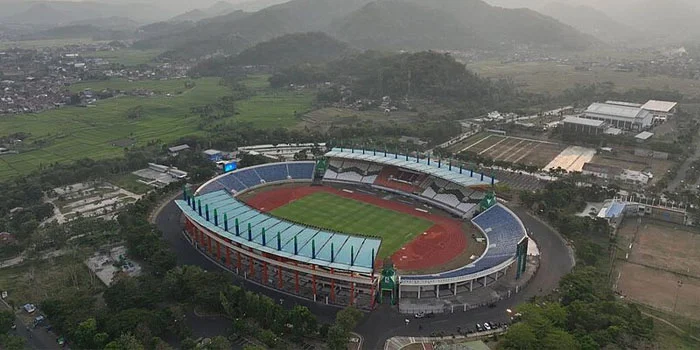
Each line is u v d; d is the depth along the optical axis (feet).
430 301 488.02
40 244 593.83
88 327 407.03
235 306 453.99
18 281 527.40
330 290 510.17
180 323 426.51
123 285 471.21
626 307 456.45
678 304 483.51
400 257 576.61
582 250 559.79
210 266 558.97
